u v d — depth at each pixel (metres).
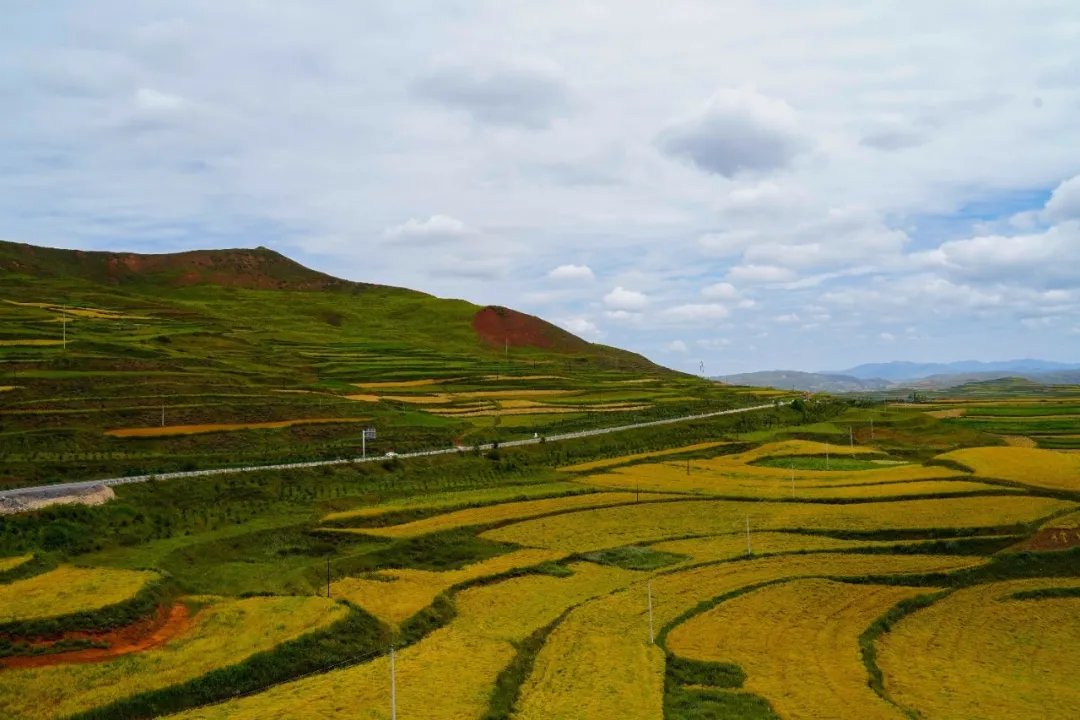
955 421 196.25
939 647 69.50
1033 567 88.38
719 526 101.50
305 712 46.34
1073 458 132.12
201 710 46.38
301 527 91.38
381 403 171.25
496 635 64.44
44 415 117.25
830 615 74.50
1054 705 57.56
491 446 142.62
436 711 47.94
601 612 72.12
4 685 46.12
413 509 101.81
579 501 111.81
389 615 66.44
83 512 81.19
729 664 62.34
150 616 57.72
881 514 104.38
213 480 99.56
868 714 53.28
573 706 52.22
